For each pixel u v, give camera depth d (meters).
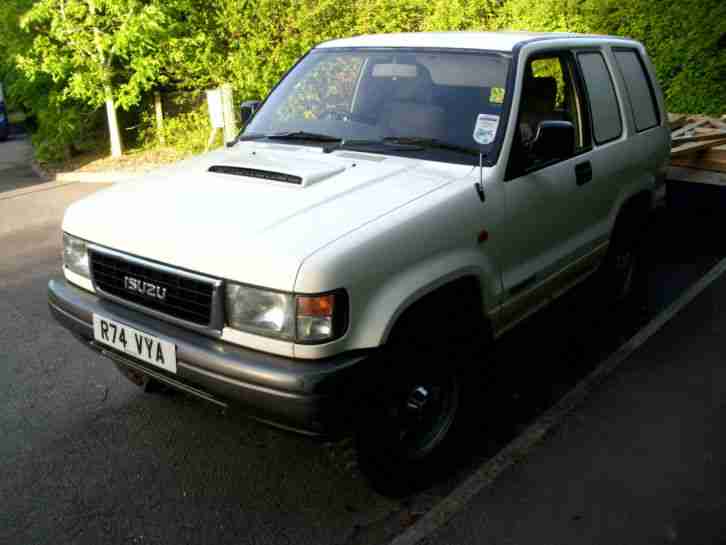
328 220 2.86
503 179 3.45
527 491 3.25
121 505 3.17
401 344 2.95
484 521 3.05
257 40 10.77
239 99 10.94
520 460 3.49
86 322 3.22
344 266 2.66
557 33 4.36
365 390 2.75
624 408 3.95
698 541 2.93
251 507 3.16
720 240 6.66
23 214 8.55
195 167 3.63
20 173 11.53
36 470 3.41
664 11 9.77
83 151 12.33
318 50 4.45
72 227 3.34
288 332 2.63
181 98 11.48
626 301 5.38
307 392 2.58
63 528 3.02
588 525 3.03
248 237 2.78
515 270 3.63
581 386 4.19
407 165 3.45
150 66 10.60
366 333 2.76
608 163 4.41
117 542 2.94
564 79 4.11
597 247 4.47
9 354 4.65
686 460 3.47
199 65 10.83
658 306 5.31
